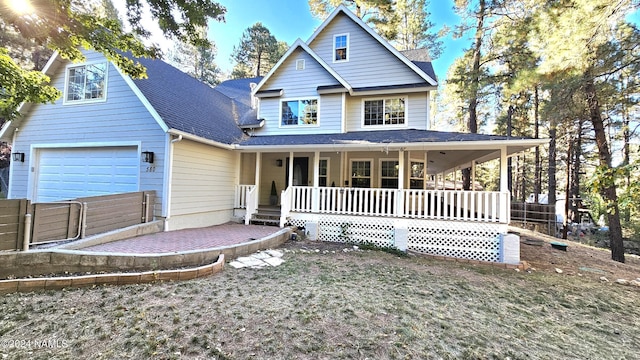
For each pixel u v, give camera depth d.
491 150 8.81
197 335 3.03
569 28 7.55
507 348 3.18
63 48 5.70
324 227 9.01
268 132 11.90
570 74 8.35
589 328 3.93
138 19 5.62
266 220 9.77
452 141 7.71
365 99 11.31
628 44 8.13
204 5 5.60
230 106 14.03
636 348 3.46
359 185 11.40
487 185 29.55
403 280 5.32
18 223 4.63
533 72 8.95
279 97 11.84
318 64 11.51
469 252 7.82
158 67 10.71
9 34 13.11
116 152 8.61
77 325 3.16
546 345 3.34
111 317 3.34
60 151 9.31
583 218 18.78
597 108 10.11
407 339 3.16
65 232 5.55
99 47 5.78
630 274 7.49
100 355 2.68
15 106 6.86
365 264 6.32
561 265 7.79
